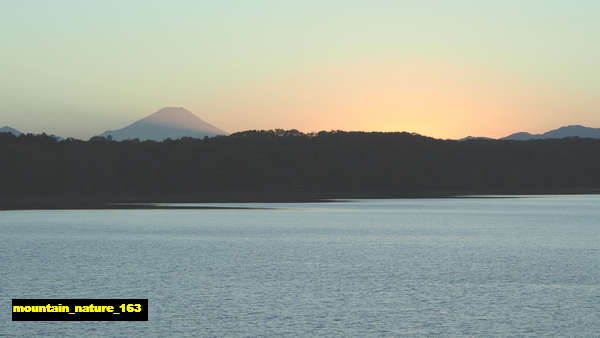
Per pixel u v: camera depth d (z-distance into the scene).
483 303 40.41
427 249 71.62
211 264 58.31
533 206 181.88
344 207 178.50
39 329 34.44
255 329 34.19
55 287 45.84
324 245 75.94
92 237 85.12
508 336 32.81
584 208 169.25
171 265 57.56
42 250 69.44
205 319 36.28
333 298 42.00
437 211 156.00
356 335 33.03
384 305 39.84
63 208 170.12
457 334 33.19
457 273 52.91
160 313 37.72
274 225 108.56
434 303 40.41
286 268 55.88
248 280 49.19
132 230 96.88
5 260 60.59
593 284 47.34
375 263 59.31
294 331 33.78
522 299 41.62
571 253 67.44
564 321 35.72
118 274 52.00
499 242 79.88
